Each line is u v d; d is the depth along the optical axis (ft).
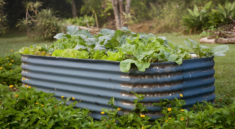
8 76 13.38
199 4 64.28
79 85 8.63
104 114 8.23
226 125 7.12
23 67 10.45
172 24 55.47
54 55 9.93
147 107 7.64
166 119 7.29
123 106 7.77
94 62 8.21
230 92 11.09
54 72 9.22
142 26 65.67
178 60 7.64
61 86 9.12
